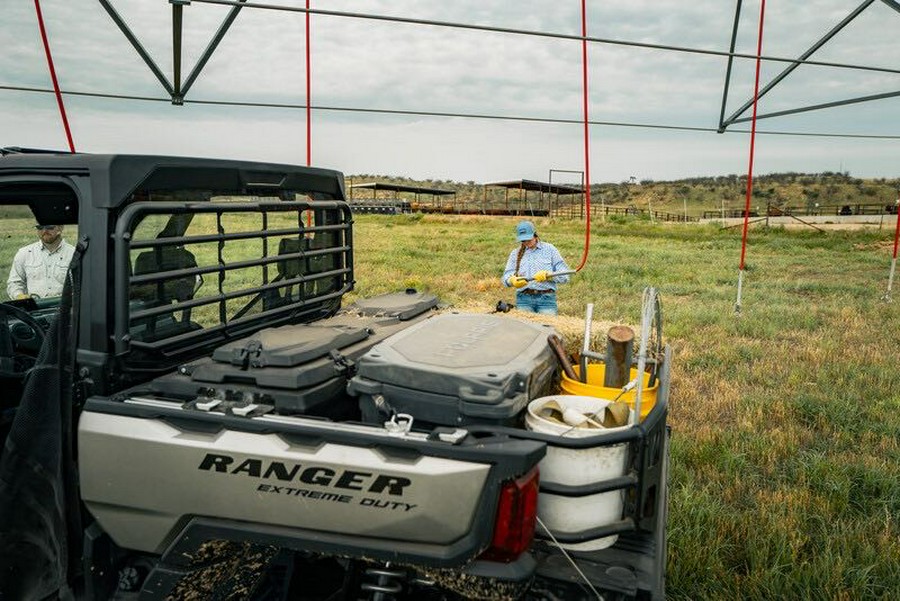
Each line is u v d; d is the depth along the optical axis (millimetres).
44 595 2496
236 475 2188
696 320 10781
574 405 2668
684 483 4578
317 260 3678
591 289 14789
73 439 2457
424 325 3055
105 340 2469
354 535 2133
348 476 2098
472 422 2334
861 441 5598
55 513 2402
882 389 6938
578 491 2277
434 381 2357
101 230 2434
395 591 2209
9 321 3609
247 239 3084
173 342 2658
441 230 41531
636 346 3428
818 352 8508
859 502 4418
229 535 2211
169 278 2627
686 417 6090
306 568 2807
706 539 3826
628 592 2193
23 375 3184
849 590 3354
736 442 5336
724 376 7570
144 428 2275
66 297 2389
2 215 3225
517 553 2072
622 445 2385
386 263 20281
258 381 2381
